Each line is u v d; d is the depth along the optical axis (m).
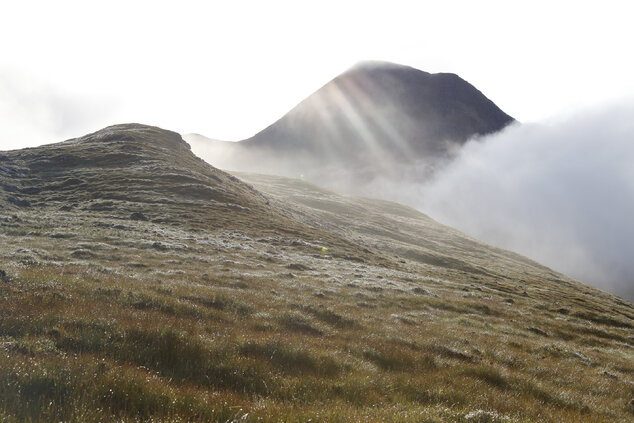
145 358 9.45
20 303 11.82
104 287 16.80
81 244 36.00
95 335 9.98
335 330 18.62
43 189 66.56
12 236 37.44
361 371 12.15
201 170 97.88
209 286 24.95
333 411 7.89
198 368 9.59
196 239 46.44
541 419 10.83
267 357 11.53
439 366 15.28
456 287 49.53
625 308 72.19
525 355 23.09
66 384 6.73
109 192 66.69
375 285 39.12
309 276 38.91
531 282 84.31
